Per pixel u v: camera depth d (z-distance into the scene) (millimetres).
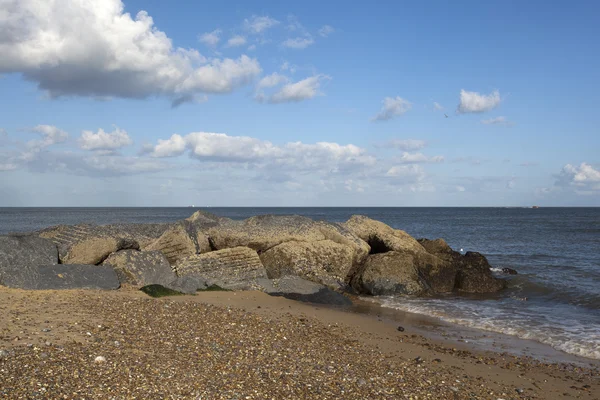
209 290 19625
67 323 11516
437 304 20844
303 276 22781
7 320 11273
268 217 26547
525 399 9602
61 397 7016
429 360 12039
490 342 14570
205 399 7551
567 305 20844
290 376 9211
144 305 14867
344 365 10492
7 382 7332
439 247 28438
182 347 10414
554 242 53156
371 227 28344
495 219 124875
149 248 22016
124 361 8961
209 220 31922
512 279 26656
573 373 11633
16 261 16891
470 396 9305
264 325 13883
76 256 19609
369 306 20266
